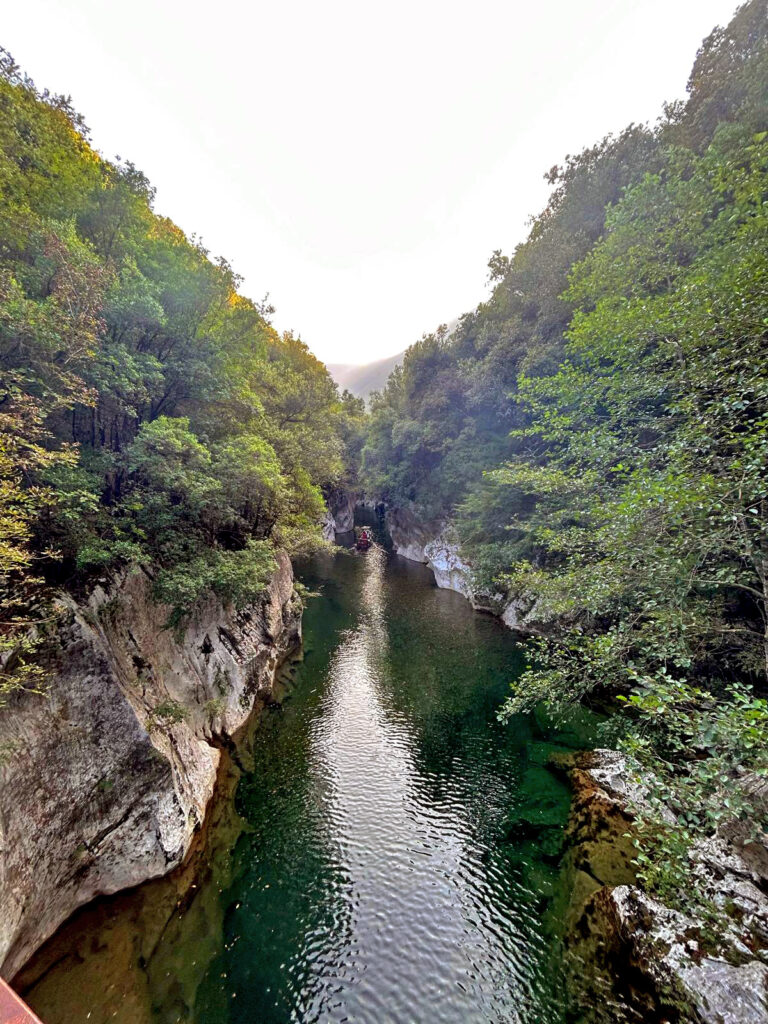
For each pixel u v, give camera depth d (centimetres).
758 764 541
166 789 923
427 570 4250
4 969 641
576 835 1025
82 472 934
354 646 2305
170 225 1995
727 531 690
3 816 675
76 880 786
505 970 758
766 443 603
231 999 711
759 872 770
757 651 1008
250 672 1650
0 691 673
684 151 1289
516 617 2514
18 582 806
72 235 934
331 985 738
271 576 1995
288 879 941
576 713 1526
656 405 1164
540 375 2217
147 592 1192
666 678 641
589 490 1119
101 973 710
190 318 1514
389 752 1402
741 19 1545
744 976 630
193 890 884
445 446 3638
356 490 6981
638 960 712
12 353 807
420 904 888
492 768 1318
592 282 1246
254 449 1510
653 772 638
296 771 1302
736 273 777
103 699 865
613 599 984
